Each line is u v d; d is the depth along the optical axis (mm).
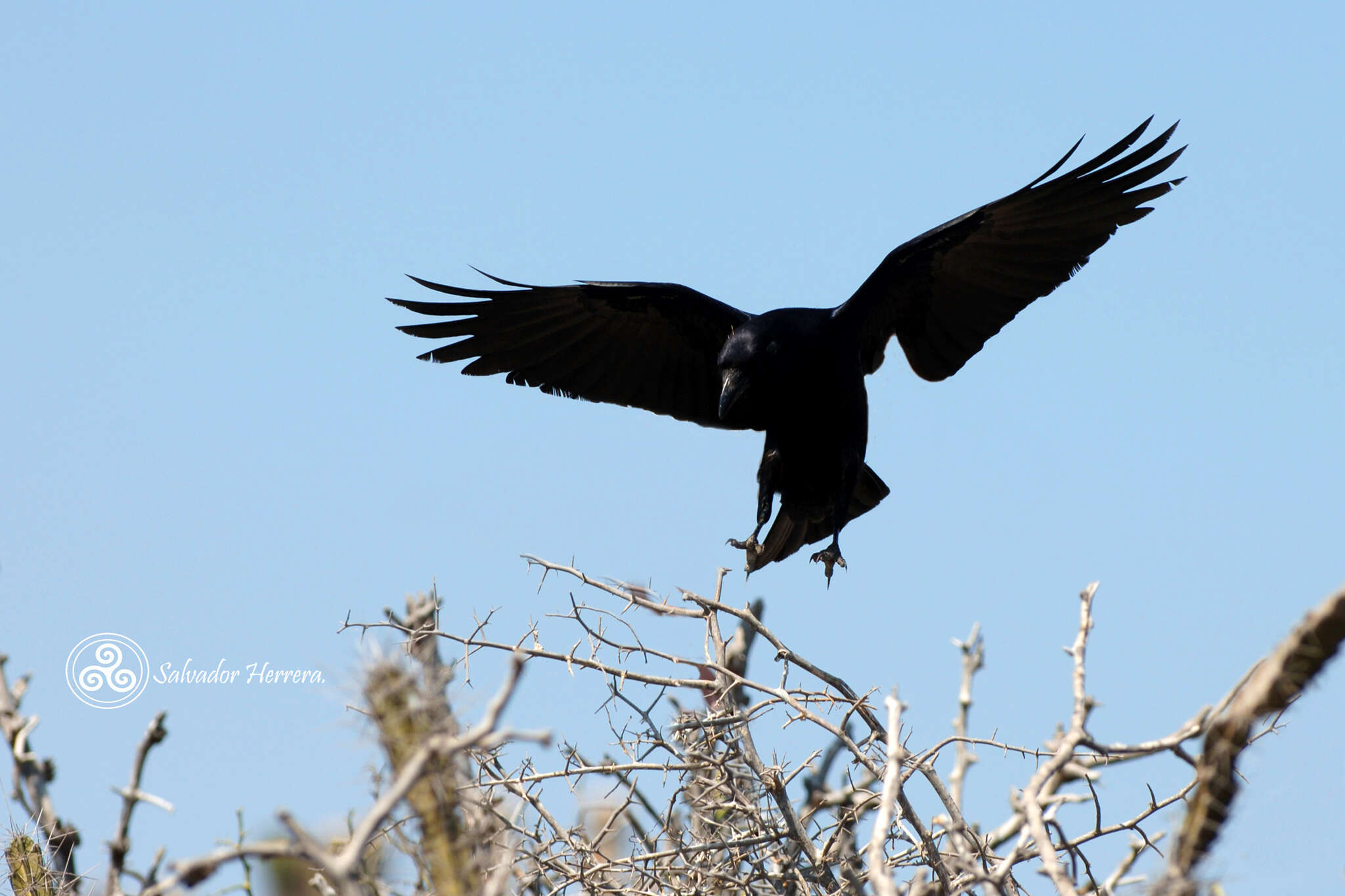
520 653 5184
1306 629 5734
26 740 8906
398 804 5988
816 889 10141
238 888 7414
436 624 9930
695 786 10898
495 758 9945
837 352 16000
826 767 12391
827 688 10164
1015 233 16938
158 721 7523
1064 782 8898
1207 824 5832
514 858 7492
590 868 9625
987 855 9117
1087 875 7965
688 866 9867
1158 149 16641
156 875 7484
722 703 10344
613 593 10516
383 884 7355
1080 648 7559
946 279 17188
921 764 9477
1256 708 5797
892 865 9711
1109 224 17000
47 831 8680
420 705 5832
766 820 10219
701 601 10906
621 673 10242
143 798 7457
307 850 5105
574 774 9945
